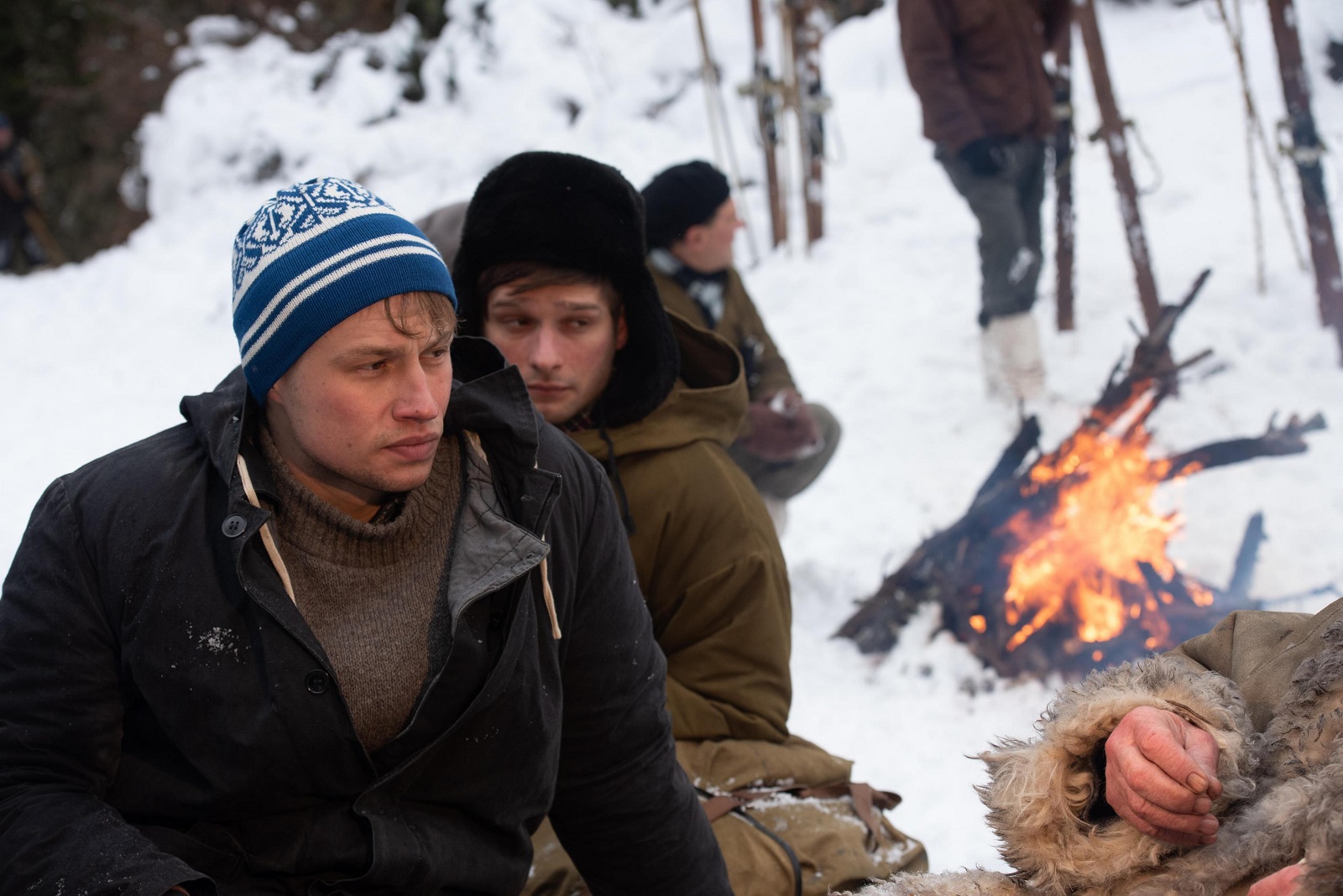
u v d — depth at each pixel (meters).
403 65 10.56
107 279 9.08
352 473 1.50
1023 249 5.27
